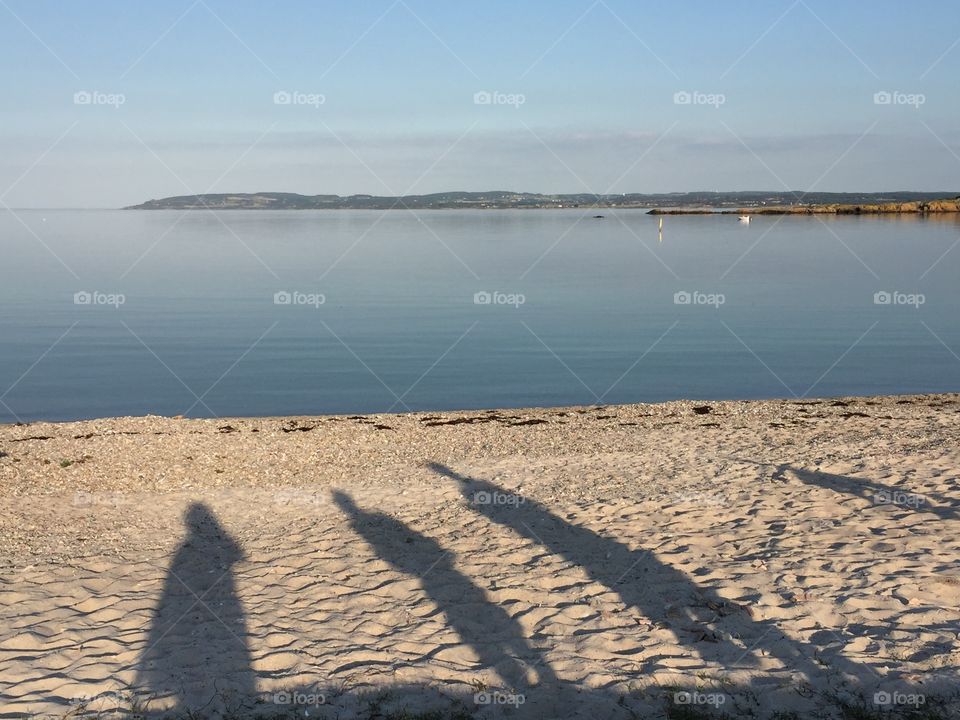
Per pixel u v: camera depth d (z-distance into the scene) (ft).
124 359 83.87
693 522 29.27
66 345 90.84
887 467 35.01
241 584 24.98
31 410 65.51
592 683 17.85
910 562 23.57
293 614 22.65
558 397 69.31
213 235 316.19
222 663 19.44
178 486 37.24
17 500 34.99
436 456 42.93
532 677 18.30
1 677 18.74
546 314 112.47
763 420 50.70
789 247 225.15
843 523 27.86
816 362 81.66
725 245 240.73
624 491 34.14
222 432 49.21
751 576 23.47
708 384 73.31
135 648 20.51
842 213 485.15
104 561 27.17
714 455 40.14
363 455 43.27
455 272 168.04
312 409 65.62
